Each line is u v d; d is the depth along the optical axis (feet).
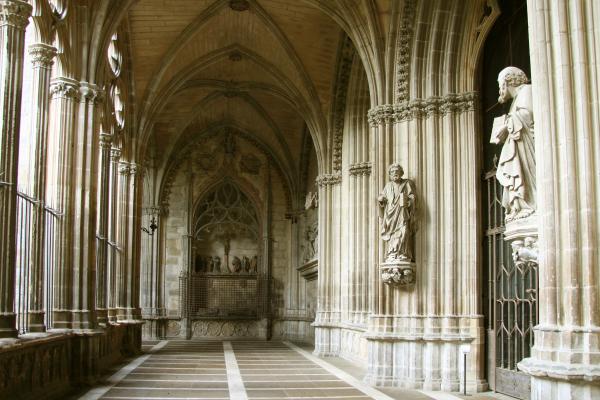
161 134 134.62
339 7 74.74
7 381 44.88
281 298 140.36
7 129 46.68
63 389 58.49
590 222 36.24
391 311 66.69
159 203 136.77
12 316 46.39
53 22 59.11
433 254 64.90
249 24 99.50
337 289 103.19
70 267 64.13
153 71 99.96
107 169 81.30
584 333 35.55
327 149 105.19
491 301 62.08
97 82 67.56
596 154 36.70
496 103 62.85
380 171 68.95
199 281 139.74
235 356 96.68
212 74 117.39
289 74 106.42
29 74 61.93
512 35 60.34
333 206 105.09
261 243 141.59
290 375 73.10
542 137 38.14
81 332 62.64
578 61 37.45
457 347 62.49
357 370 79.30
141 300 134.31
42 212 56.29
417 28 67.51
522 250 43.39
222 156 142.10
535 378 37.17
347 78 100.48
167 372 74.23
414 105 67.41
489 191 63.46
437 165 65.92
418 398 56.80
